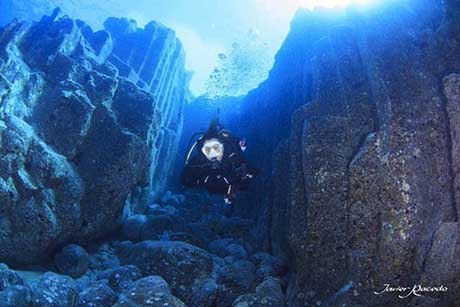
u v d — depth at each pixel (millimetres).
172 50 12266
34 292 3535
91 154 6141
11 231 4852
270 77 10508
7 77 5672
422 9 4746
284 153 5867
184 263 4582
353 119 4227
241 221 7168
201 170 4410
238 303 3906
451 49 4156
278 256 5484
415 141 3670
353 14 5121
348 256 3773
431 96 3801
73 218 5508
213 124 4328
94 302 3752
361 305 3469
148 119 7320
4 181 4863
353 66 4609
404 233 3453
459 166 3535
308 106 4664
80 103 6047
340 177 4008
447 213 3500
